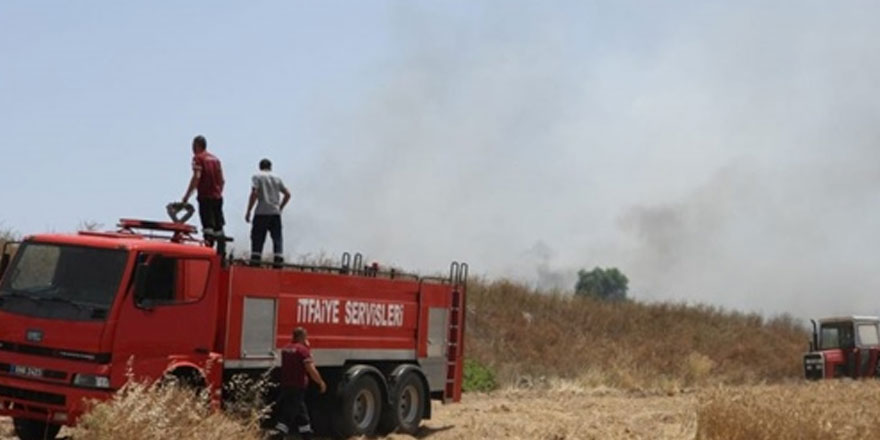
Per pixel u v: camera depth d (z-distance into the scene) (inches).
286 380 603.2
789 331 2039.9
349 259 685.3
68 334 530.0
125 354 532.7
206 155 641.6
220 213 651.5
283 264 624.4
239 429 531.8
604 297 1932.8
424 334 735.1
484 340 1497.3
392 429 697.0
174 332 556.1
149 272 548.1
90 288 538.9
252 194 688.4
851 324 1457.9
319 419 663.8
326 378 666.2
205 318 571.8
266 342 609.9
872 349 1451.8
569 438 708.7
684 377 1482.5
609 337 1721.2
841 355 1455.5
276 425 617.3
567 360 1501.0
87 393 522.3
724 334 1900.8
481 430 745.0
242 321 593.9
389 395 695.7
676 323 1879.9
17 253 558.9
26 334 536.4
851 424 571.5
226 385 587.2
